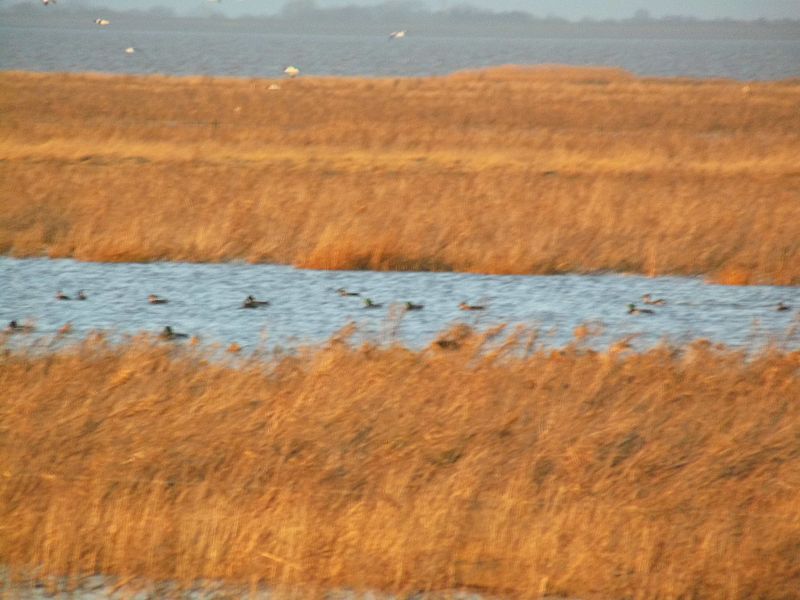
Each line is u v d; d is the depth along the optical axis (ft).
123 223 74.69
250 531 26.53
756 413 36.27
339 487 29.94
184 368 40.70
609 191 86.63
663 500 29.27
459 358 42.39
